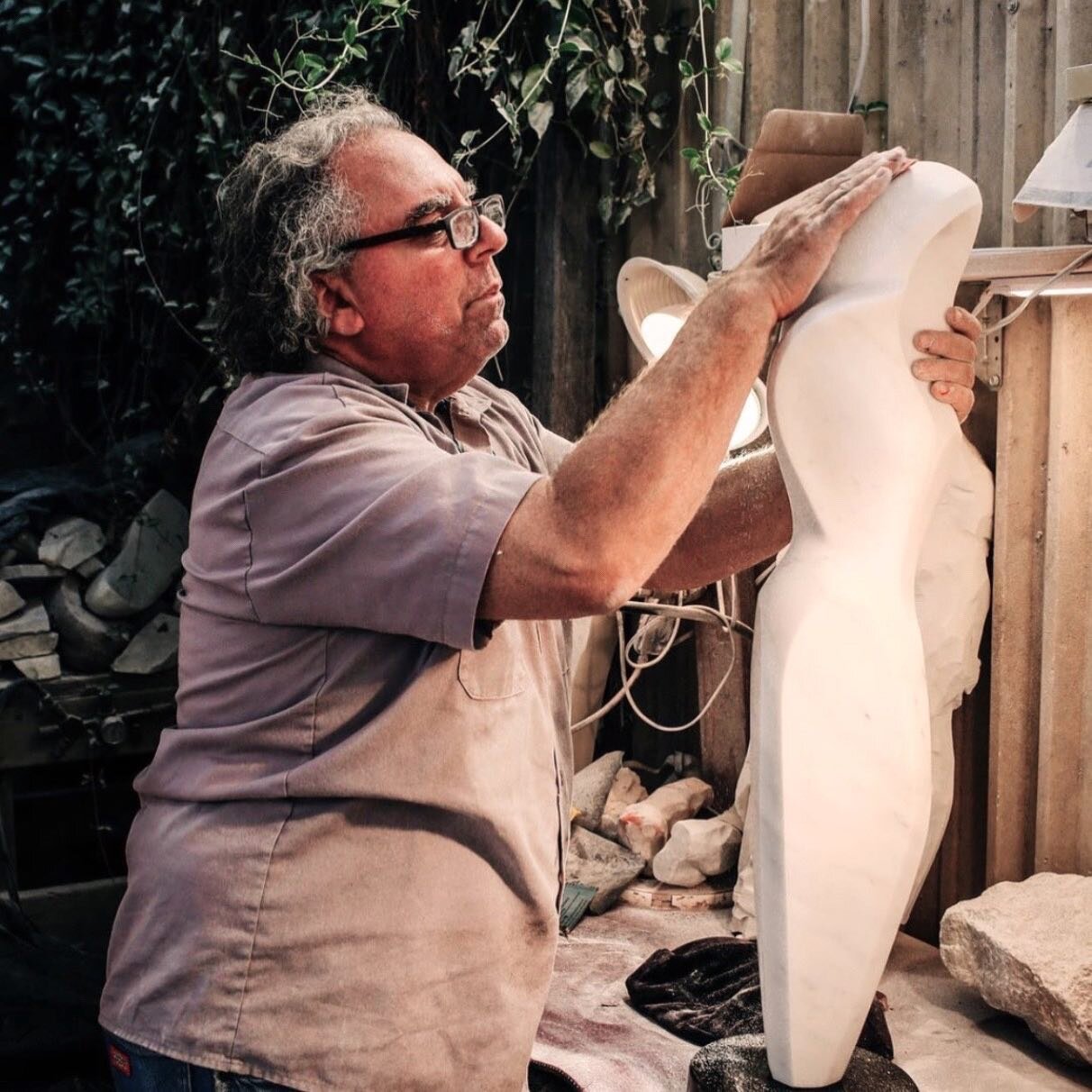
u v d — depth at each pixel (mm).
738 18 3240
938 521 2639
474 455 1332
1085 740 2602
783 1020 1635
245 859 1400
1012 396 2596
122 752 4023
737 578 3291
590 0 3367
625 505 1231
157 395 4539
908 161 1495
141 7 4113
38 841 4359
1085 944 2318
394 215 1468
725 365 1292
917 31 2814
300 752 1409
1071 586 2584
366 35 3670
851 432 1517
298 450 1367
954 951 2488
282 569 1379
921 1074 2297
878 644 1542
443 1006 1412
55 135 4469
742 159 3270
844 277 1501
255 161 1544
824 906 1586
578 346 3693
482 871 1440
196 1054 1377
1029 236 2574
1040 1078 2271
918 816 1575
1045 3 2525
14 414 4727
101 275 4406
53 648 3967
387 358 1529
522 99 3514
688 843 3111
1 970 3508
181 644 1537
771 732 1575
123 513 4273
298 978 1376
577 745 3576
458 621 1269
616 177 3607
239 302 1561
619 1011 2605
